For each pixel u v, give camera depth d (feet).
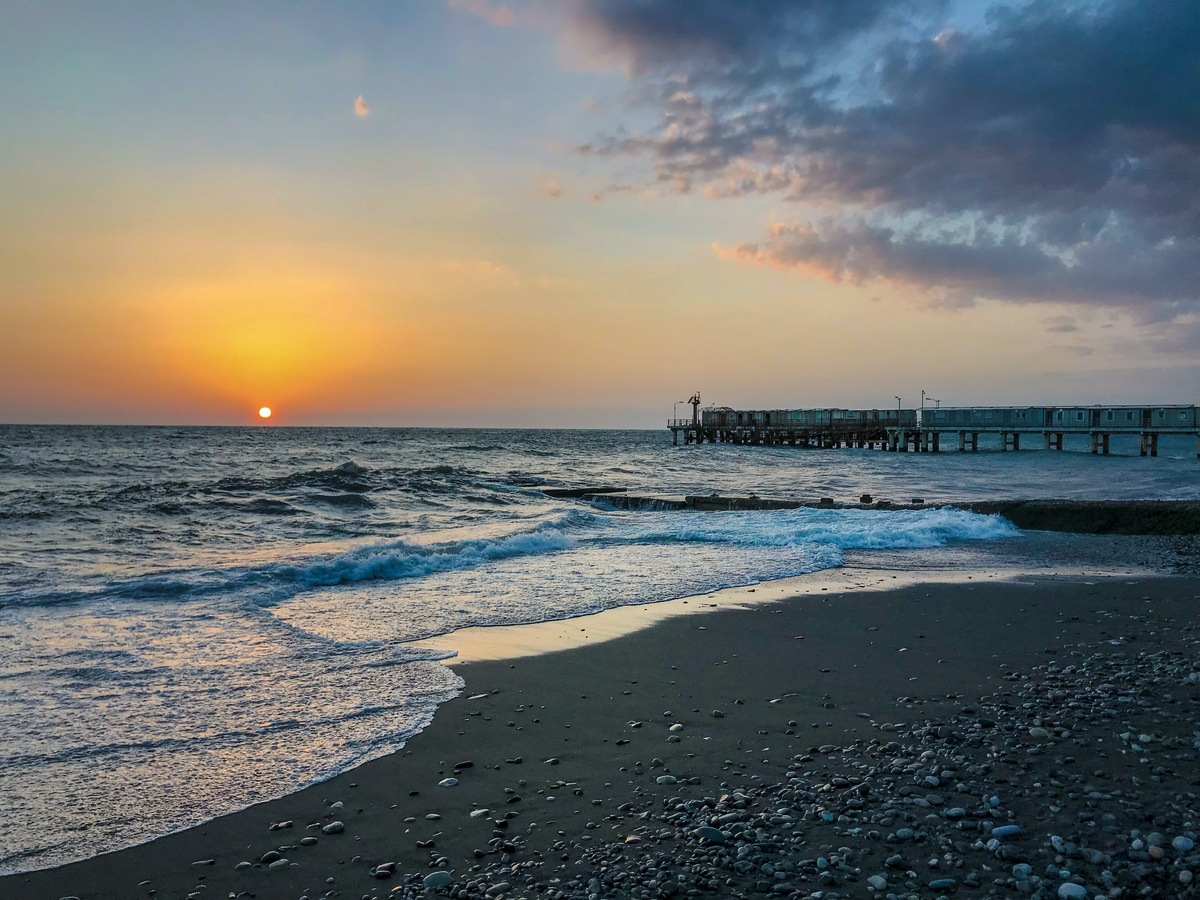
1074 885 13.12
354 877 14.24
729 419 282.77
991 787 17.08
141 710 22.56
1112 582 44.68
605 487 110.22
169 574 41.83
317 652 28.91
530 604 37.86
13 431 389.39
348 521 71.26
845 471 161.07
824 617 35.70
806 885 13.53
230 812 16.74
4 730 20.79
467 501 91.09
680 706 23.58
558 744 20.52
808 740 20.61
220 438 328.08
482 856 14.84
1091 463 172.45
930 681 25.77
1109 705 22.40
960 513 72.08
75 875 14.34
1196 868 13.51
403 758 19.57
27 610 34.24
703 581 44.55
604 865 14.35
